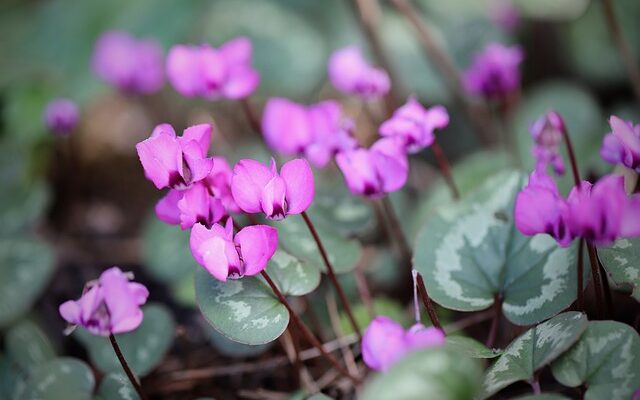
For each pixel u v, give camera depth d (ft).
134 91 1.97
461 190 1.65
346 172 1.32
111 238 1.93
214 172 1.28
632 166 1.25
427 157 2.00
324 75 2.23
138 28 2.27
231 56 1.50
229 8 2.29
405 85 1.99
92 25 2.30
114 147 2.24
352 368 1.46
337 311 1.55
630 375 1.20
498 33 2.17
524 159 1.84
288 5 2.30
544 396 1.18
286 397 1.47
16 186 1.86
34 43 2.38
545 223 1.19
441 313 1.52
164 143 1.22
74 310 1.21
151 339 1.46
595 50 2.19
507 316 1.32
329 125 1.44
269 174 1.22
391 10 2.18
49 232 1.97
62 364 1.38
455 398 1.11
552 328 1.24
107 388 1.34
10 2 2.69
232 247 1.20
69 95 2.24
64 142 2.15
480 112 1.86
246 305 1.29
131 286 1.22
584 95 1.91
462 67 2.13
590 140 1.82
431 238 1.40
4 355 1.52
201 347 1.57
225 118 2.19
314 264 1.37
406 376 1.12
